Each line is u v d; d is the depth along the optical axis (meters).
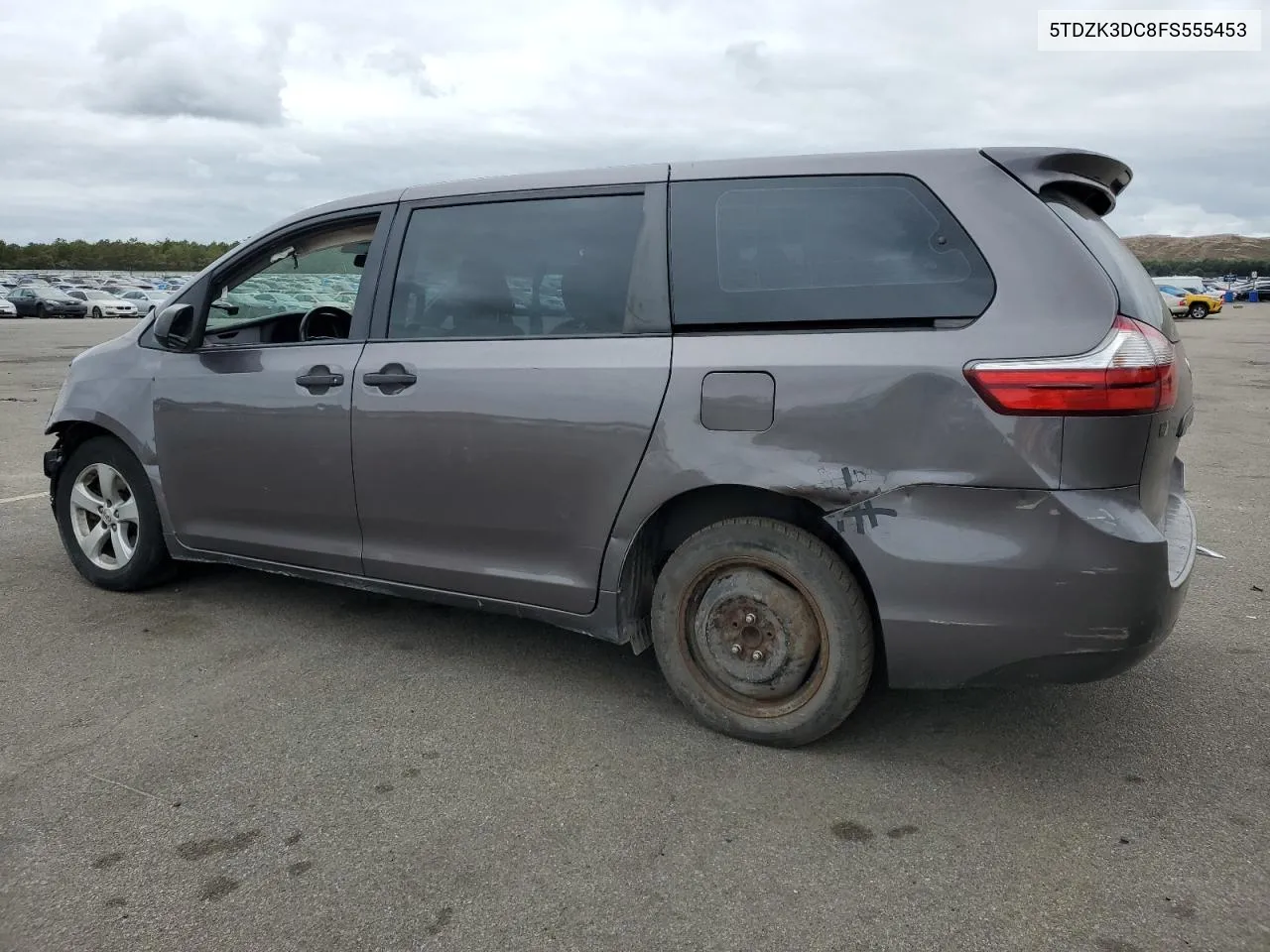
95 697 3.30
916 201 2.75
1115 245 2.80
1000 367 2.50
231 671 3.53
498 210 3.35
